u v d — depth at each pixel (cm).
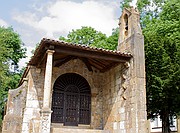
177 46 1553
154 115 1720
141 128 1076
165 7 1928
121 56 1205
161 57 1515
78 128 1351
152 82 1485
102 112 1422
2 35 2236
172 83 1439
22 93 1331
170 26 1716
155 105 1603
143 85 1148
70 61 1430
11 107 1303
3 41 2164
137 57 1184
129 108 1153
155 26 1847
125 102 1197
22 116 1284
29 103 1266
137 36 1228
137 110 1099
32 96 1283
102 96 1451
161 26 1753
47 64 1066
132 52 1210
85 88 1449
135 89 1133
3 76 2019
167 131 1591
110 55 1198
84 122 1393
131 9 1320
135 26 1261
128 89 1188
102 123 1402
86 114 1409
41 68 1332
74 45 1107
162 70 1495
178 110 1561
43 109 1005
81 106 1412
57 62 1379
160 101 1565
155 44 1531
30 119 1245
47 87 1042
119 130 1213
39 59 1245
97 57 1176
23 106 1309
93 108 1415
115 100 1296
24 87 1341
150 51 1517
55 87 1388
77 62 1445
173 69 1469
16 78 2580
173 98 1501
